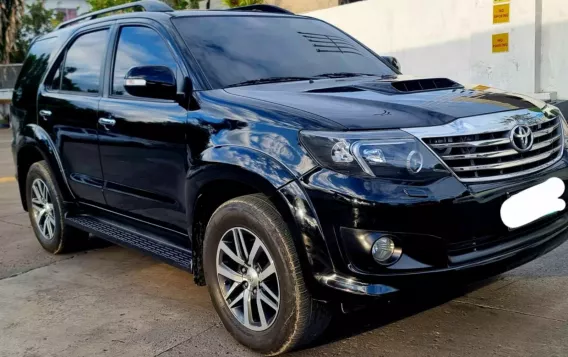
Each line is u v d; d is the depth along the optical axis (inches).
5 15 954.7
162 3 174.9
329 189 107.3
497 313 138.4
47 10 1245.7
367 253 106.1
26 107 207.0
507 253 116.4
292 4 582.2
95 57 179.8
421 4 403.5
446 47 393.7
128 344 134.2
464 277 111.7
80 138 176.2
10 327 146.6
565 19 332.8
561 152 134.9
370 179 106.7
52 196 196.5
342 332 133.0
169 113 142.6
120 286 171.6
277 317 118.4
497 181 117.0
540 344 122.6
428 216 107.7
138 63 160.7
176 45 150.4
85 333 141.1
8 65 861.2
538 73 348.2
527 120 124.8
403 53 422.9
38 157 209.0
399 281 107.1
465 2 376.2
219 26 162.2
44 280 179.9
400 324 135.6
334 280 108.8
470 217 112.3
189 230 139.6
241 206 121.0
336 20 468.4
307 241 110.0
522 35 348.5
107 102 165.9
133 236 164.2
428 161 110.7
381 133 110.6
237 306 130.0
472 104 124.9
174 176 142.4
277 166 113.8
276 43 165.9
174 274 180.1
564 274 159.5
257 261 123.6
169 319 146.8
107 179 169.3
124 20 172.4
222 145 125.4
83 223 184.7
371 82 145.6
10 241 226.2
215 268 132.3
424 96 129.8
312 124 113.6
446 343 125.7
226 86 141.9
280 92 134.8
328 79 154.1
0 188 343.0
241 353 127.2
